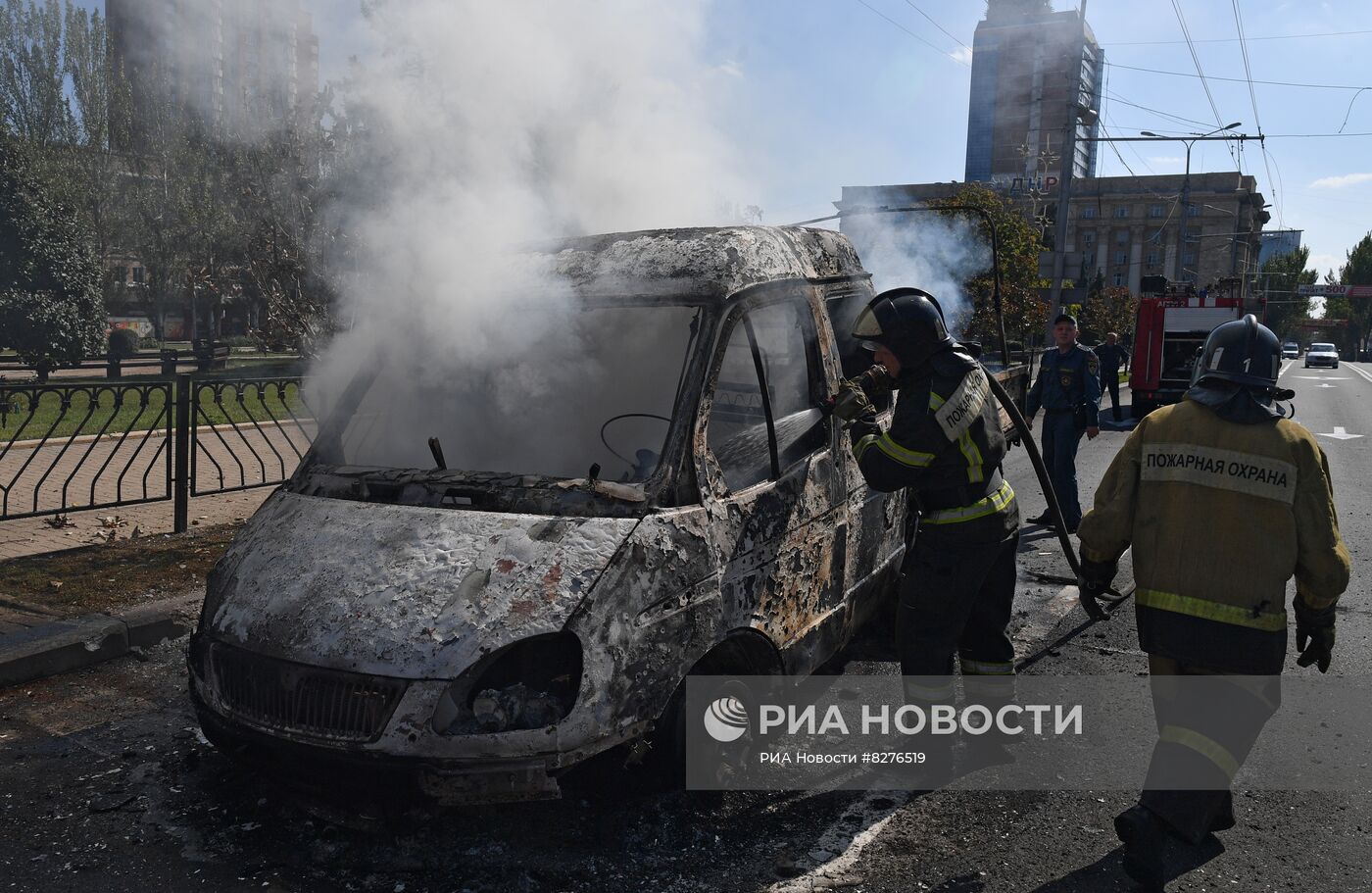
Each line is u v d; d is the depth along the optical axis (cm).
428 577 286
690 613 300
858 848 309
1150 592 286
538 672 280
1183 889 290
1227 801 312
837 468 389
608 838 308
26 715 406
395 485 331
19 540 639
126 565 578
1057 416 746
